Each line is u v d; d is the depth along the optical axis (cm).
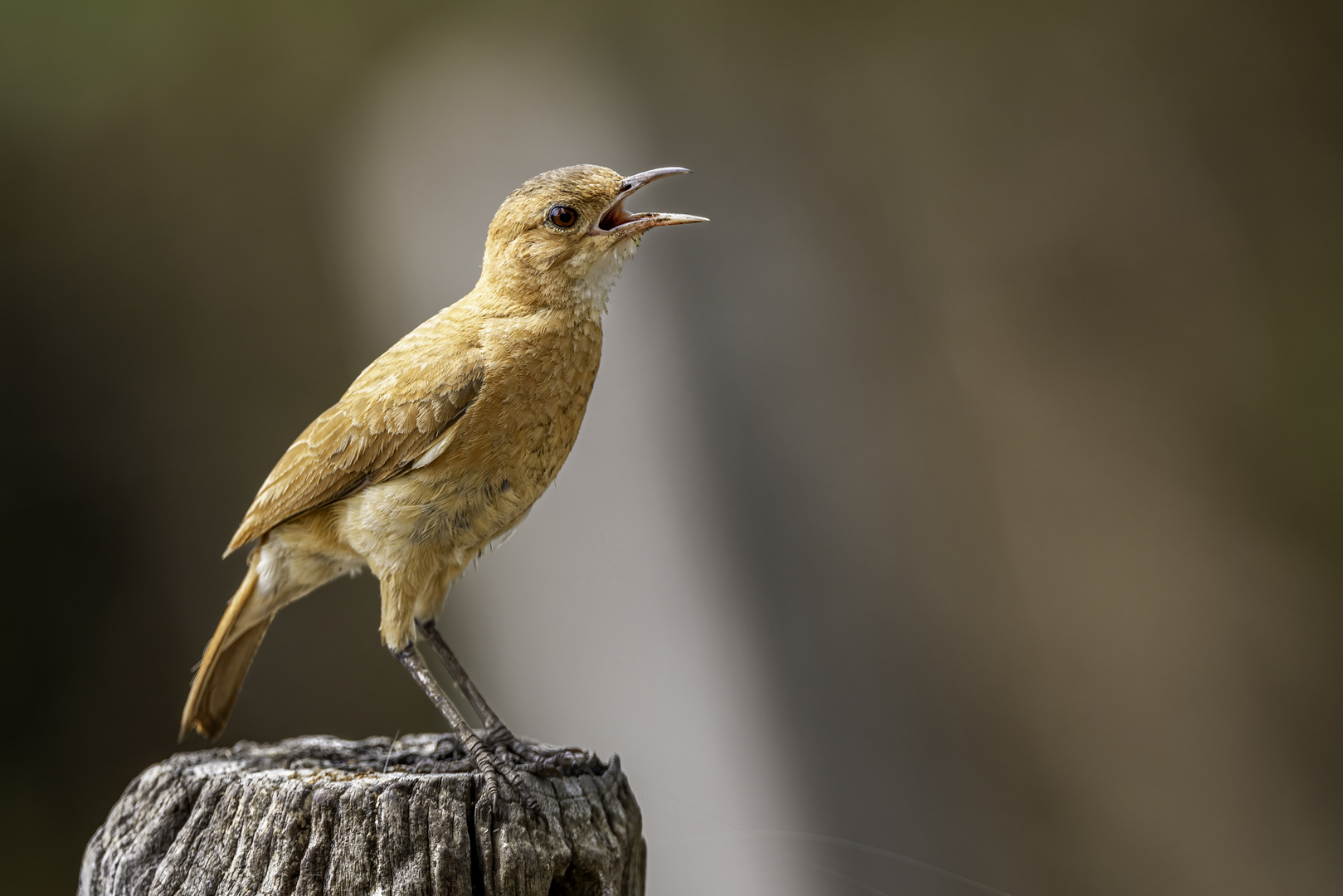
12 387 1459
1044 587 1267
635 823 500
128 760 1443
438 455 534
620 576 1192
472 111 1494
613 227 601
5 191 1485
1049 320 1388
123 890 440
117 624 1466
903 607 1211
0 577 1417
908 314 1363
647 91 1433
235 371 1548
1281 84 1466
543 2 1480
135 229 1538
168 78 1570
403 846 430
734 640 1183
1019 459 1318
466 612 1311
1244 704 1272
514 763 482
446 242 1495
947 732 1179
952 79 1455
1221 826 1212
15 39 1520
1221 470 1362
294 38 1578
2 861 1351
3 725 1391
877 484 1245
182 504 1508
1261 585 1311
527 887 433
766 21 1457
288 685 1426
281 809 433
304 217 1580
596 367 581
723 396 1246
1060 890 1166
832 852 777
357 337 1566
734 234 1346
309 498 553
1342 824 1250
